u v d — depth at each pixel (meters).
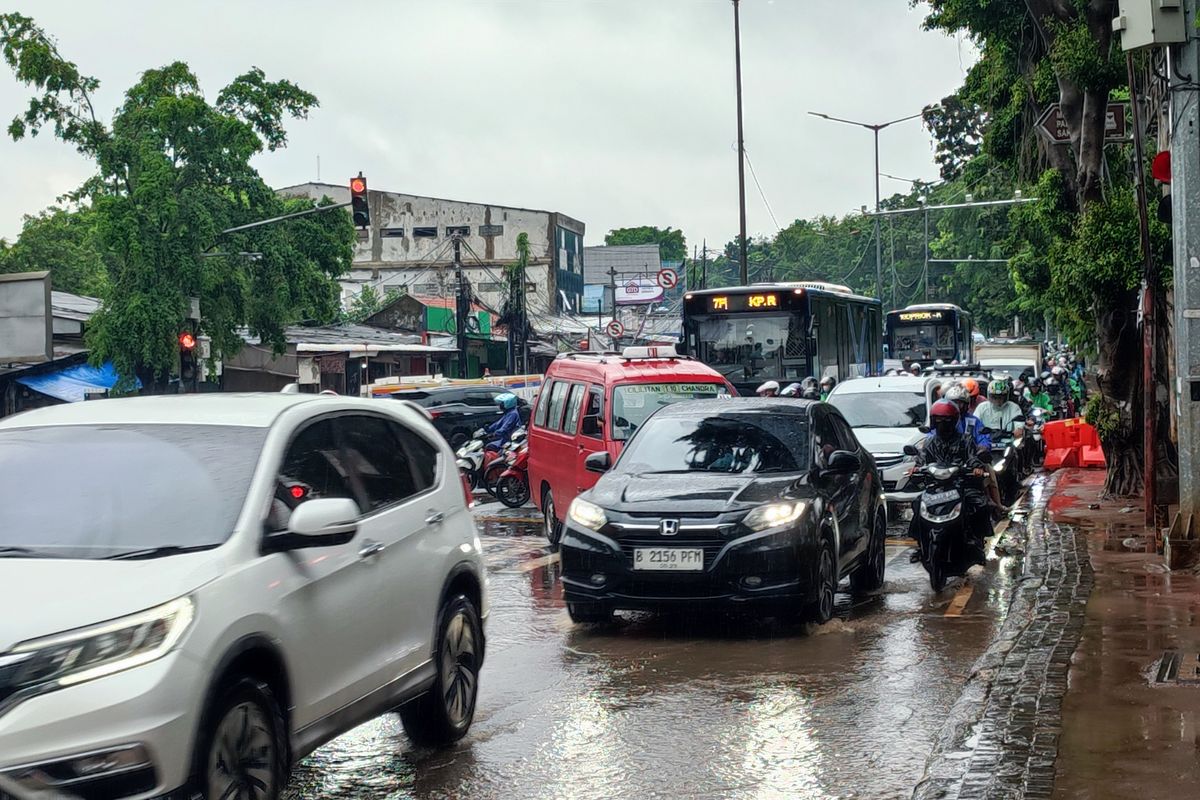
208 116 40.81
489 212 83.00
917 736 6.53
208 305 41.22
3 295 32.69
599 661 8.53
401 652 5.95
